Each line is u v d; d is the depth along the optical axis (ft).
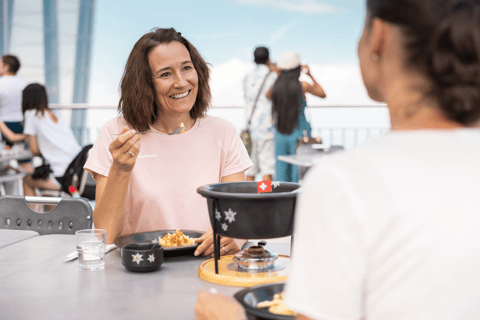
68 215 5.81
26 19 36.81
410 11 1.64
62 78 39.11
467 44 1.58
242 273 3.57
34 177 11.78
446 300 1.47
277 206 3.15
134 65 4.94
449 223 1.48
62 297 3.22
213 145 5.37
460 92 1.60
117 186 4.32
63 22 38.99
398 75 1.73
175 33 5.07
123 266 3.97
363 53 1.87
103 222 4.50
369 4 1.80
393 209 1.50
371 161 1.59
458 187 1.52
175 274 3.73
